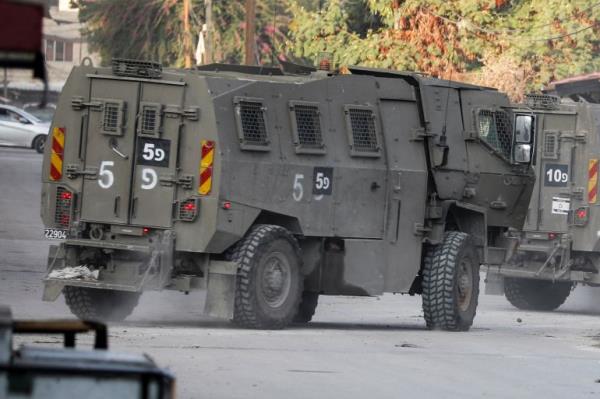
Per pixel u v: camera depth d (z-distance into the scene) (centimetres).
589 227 6812
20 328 1499
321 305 6412
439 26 11362
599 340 4975
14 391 1331
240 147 4575
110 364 1377
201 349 3878
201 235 4528
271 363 3653
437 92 5400
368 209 5078
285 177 4728
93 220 4650
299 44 12038
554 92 9644
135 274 4625
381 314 6088
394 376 3534
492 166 5597
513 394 3303
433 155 5328
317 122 4878
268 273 4628
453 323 5219
